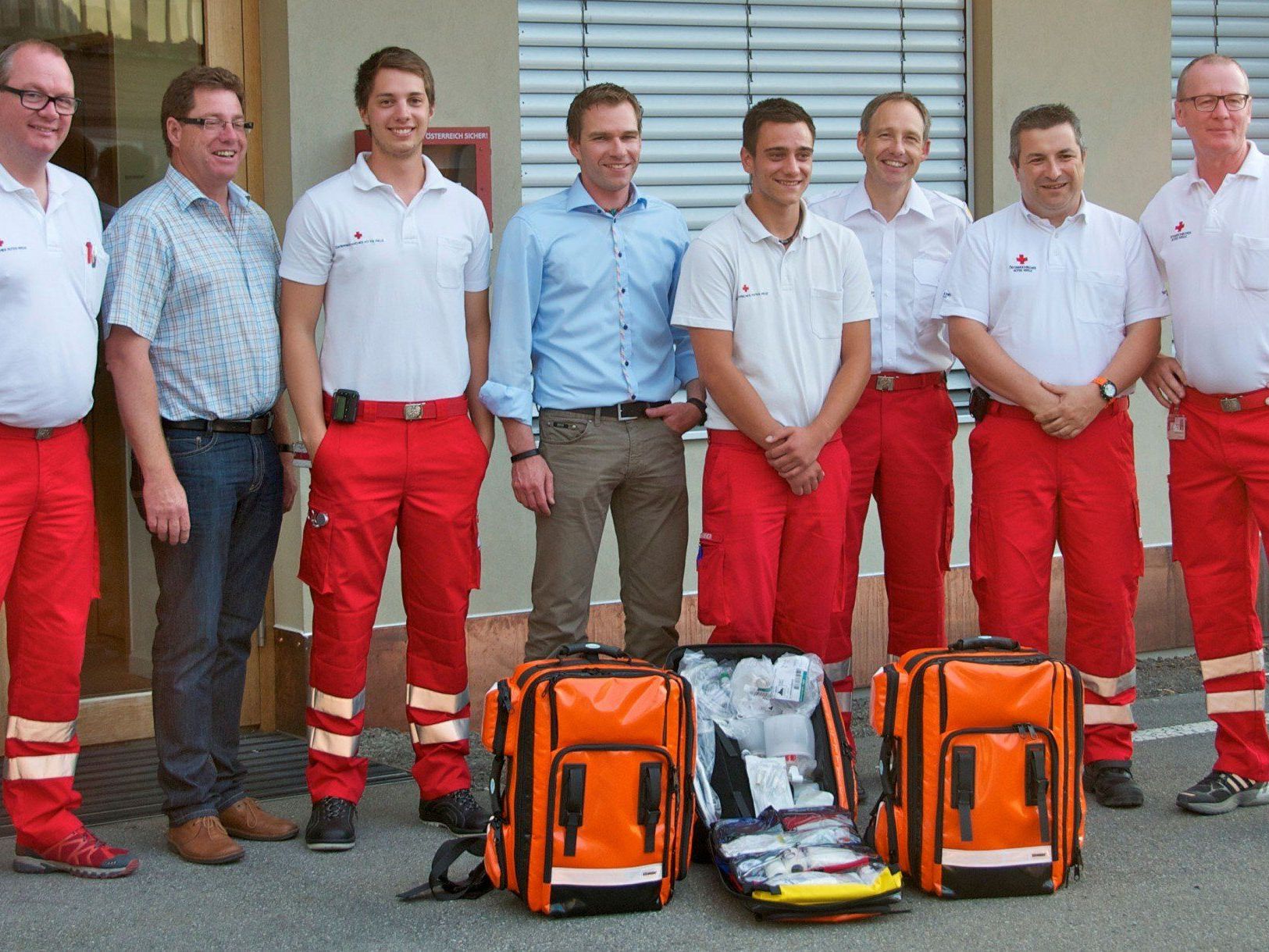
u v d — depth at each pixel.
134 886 3.82
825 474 4.37
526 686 3.59
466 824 4.25
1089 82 6.41
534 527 5.56
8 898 3.74
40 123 3.61
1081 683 3.78
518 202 5.52
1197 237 4.39
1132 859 4.02
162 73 5.23
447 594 4.29
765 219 4.36
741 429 4.30
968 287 4.54
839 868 3.58
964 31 6.34
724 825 3.80
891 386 4.73
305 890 3.79
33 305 3.66
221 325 3.99
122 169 5.20
